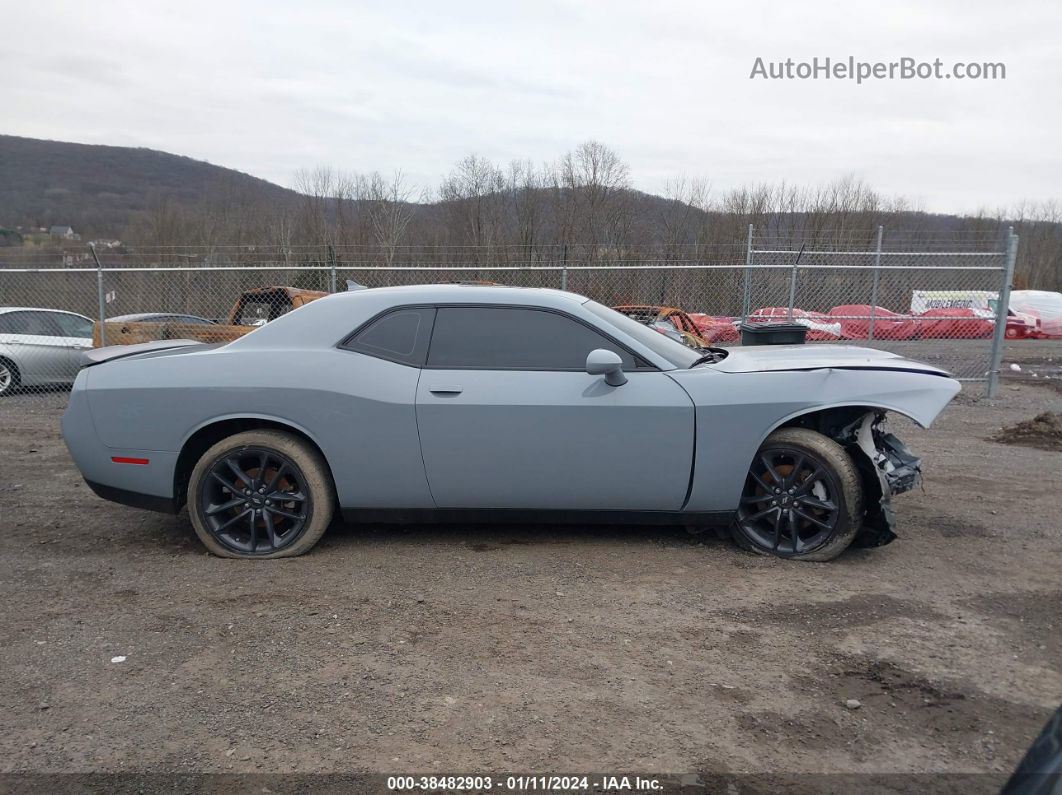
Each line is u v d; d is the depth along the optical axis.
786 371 4.36
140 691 3.02
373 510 4.49
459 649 3.35
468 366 4.39
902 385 4.29
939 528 5.01
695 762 2.55
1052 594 3.93
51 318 12.68
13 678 3.12
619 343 4.43
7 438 8.31
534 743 2.66
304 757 2.59
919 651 3.31
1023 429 8.07
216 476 4.48
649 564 4.35
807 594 3.92
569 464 4.31
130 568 4.37
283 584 4.10
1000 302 10.86
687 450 4.29
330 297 4.71
